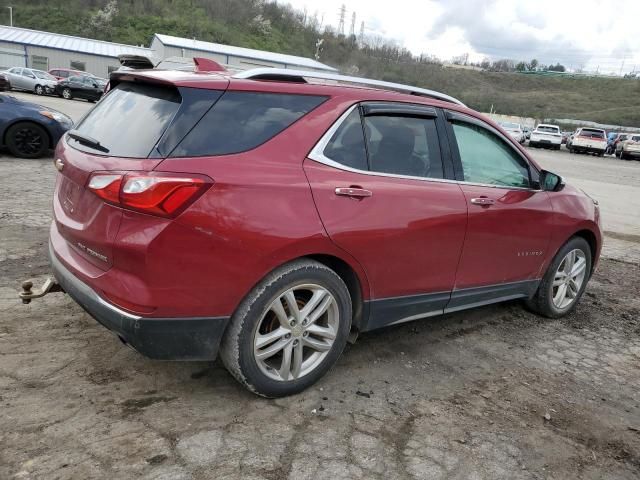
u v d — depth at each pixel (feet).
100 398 9.49
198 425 9.00
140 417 9.07
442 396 10.72
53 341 11.26
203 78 9.25
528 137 128.26
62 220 9.78
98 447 8.25
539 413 10.50
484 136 12.88
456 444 9.21
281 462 8.32
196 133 8.69
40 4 244.83
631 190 49.52
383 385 10.89
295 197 9.16
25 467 7.70
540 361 12.83
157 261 8.18
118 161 8.57
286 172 9.23
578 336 14.61
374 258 10.34
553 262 14.93
